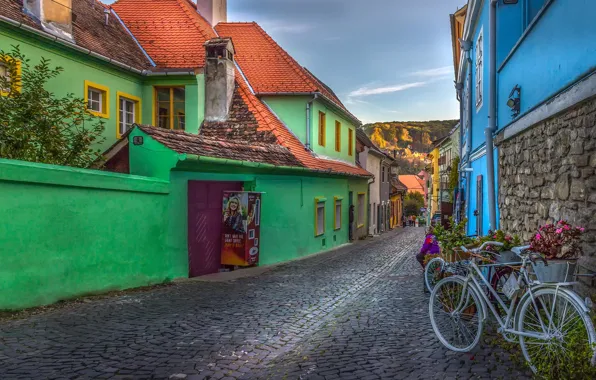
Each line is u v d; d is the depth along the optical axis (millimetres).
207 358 4801
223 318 6523
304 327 6141
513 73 8148
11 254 6402
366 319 6523
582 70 4824
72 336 5402
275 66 19984
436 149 48125
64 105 8961
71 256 7406
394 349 5000
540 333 3865
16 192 6477
